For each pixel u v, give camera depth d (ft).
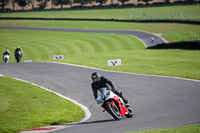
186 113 88.02
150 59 259.60
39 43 586.45
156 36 631.56
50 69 218.18
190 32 650.84
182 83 143.95
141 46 533.55
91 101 122.42
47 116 97.86
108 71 201.26
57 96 129.49
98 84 87.20
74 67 226.79
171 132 61.82
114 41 585.22
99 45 549.13
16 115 97.91
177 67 205.16
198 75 163.02
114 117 85.66
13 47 540.93
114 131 71.46
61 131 77.66
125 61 258.16
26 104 112.88
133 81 158.61
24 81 160.35
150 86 142.20
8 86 143.23
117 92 88.38
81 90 143.95
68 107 111.14
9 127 84.79
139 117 88.63
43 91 138.10
